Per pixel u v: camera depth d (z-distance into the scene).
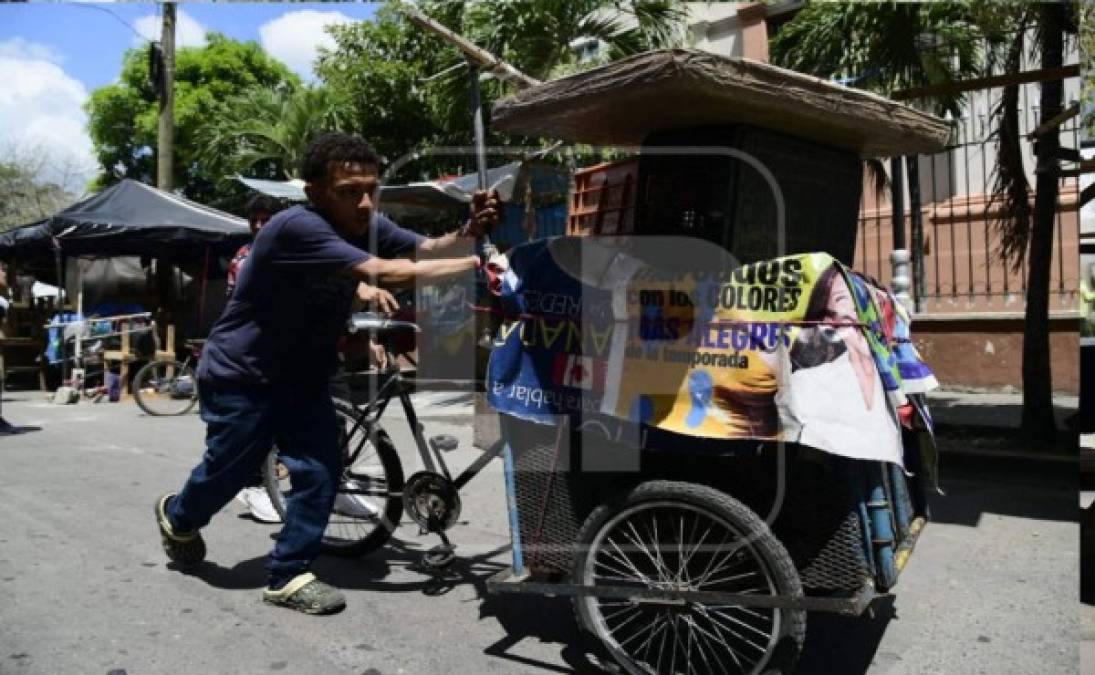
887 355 2.73
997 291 8.51
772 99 2.60
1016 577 3.88
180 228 10.33
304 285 3.35
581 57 8.48
